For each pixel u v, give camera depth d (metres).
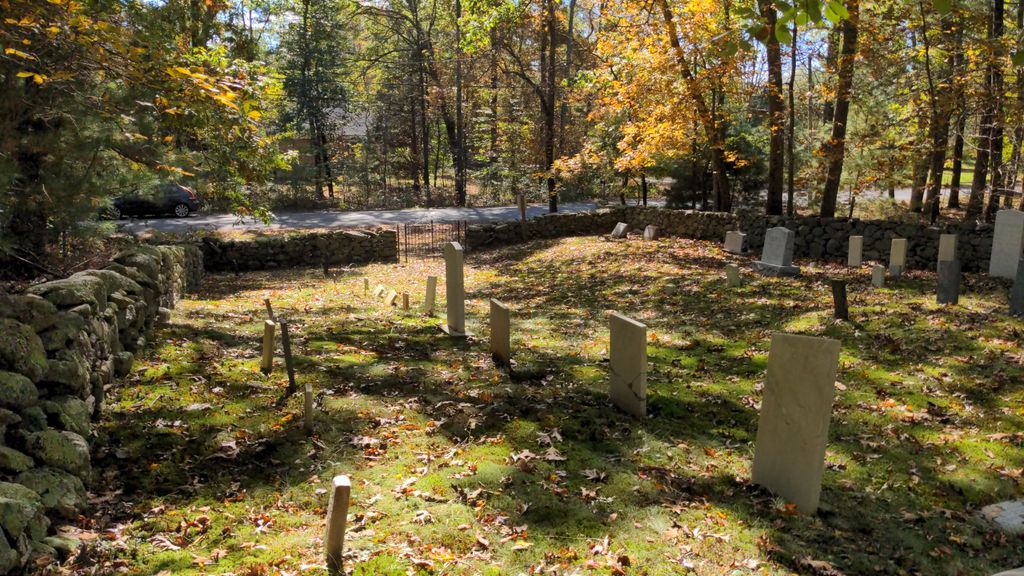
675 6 18.98
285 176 36.84
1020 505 5.21
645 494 5.06
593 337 10.41
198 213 31.03
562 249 20.81
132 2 8.85
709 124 20.12
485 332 10.59
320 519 4.64
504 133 42.66
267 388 7.07
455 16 36.31
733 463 5.78
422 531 4.47
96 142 8.28
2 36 6.63
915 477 5.63
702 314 11.73
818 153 18.91
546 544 4.38
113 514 4.57
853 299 12.01
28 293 5.70
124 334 7.34
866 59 17.89
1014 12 22.69
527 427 6.27
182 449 5.55
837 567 4.25
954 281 11.05
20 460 4.23
